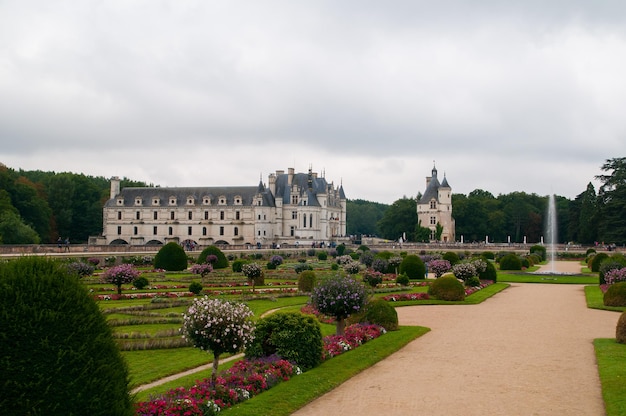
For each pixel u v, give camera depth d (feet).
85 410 48.60
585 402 76.59
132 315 151.33
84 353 49.67
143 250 395.34
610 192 560.61
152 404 66.69
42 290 49.88
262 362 89.35
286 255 453.58
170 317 145.89
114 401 50.52
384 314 127.65
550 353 105.91
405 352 107.55
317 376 87.25
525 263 350.43
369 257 324.19
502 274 292.81
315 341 93.86
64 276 51.98
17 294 48.62
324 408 75.05
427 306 173.88
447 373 91.76
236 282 234.38
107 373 50.78
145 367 96.17
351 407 75.41
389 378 89.15
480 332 128.36
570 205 652.89
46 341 48.08
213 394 74.28
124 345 109.60
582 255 463.42
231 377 80.94
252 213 655.35
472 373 91.66
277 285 229.86
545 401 77.10
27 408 46.52
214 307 78.54
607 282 212.23
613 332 127.95
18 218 441.27
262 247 532.73
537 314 156.25
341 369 92.12
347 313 115.75
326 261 402.72
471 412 73.00
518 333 126.93
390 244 533.96
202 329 77.10
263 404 74.08
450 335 124.77
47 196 636.48
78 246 351.25
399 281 231.71
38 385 47.09
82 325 50.60
